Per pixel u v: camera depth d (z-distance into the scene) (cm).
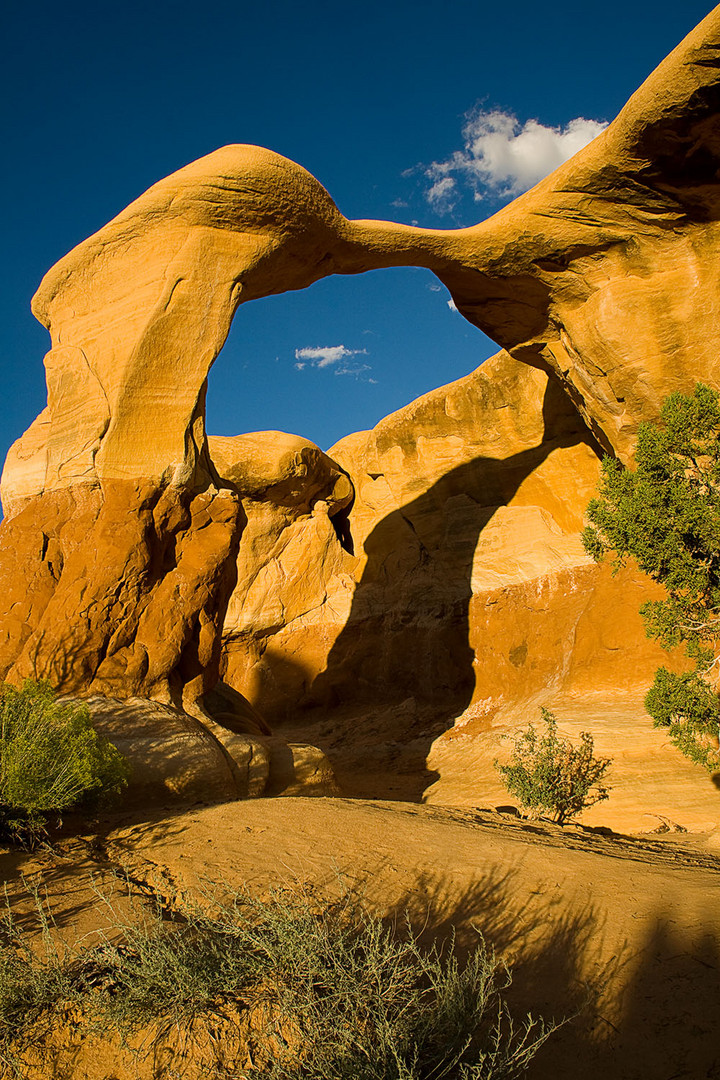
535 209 1561
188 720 1102
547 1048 323
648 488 847
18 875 524
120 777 734
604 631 1864
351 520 2969
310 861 572
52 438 1263
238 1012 328
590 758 1304
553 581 2134
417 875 546
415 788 1642
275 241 1361
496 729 1916
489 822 811
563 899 499
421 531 2636
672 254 1537
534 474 2352
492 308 1806
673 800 1157
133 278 1292
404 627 2523
